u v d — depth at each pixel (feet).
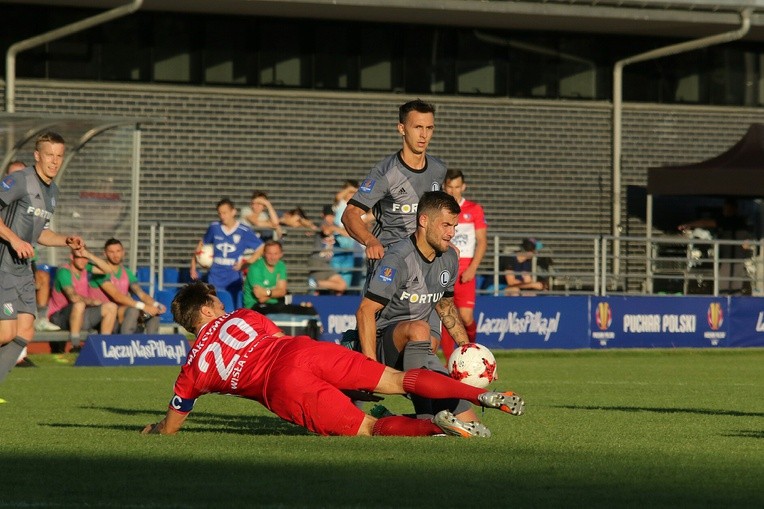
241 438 70.90
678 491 52.37
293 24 225.15
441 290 76.07
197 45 220.64
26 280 101.45
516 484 53.88
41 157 100.17
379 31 229.45
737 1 218.59
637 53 242.58
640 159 243.19
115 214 172.55
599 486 53.62
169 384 122.93
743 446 69.26
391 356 74.69
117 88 216.13
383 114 230.07
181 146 220.02
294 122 225.76
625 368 154.81
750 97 248.73
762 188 211.41
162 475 56.39
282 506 48.16
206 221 220.84
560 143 239.30
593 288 210.38
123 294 158.20
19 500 49.88
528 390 118.73
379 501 49.37
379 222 83.66
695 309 196.85
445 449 65.21
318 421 70.03
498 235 189.47
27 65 212.23
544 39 238.07
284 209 225.15
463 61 233.96
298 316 163.32
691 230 222.07
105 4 208.03
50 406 98.63
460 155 234.17
